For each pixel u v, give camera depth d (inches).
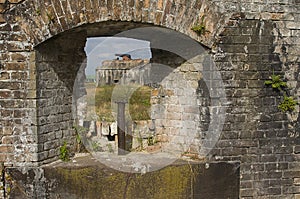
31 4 167.0
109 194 178.9
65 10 169.2
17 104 169.9
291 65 191.9
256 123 189.3
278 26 188.7
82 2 170.2
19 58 168.4
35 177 171.9
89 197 177.6
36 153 172.2
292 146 193.9
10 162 171.3
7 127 169.9
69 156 190.9
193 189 184.2
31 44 168.1
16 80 169.2
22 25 167.2
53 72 182.4
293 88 192.7
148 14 176.2
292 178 194.5
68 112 194.1
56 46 182.5
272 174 192.2
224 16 182.4
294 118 193.6
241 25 184.5
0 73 167.6
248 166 189.6
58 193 175.3
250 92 188.1
